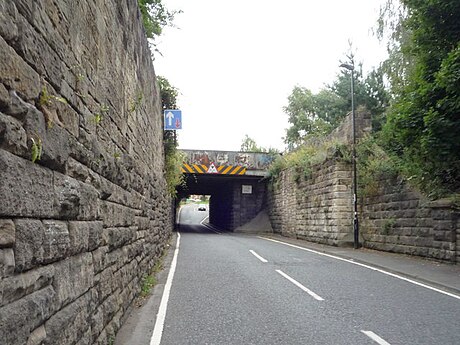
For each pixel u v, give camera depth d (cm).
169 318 688
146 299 824
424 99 1150
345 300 827
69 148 388
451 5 1074
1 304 244
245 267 1268
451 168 1229
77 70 427
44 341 305
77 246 396
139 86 912
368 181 1814
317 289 937
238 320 678
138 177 874
